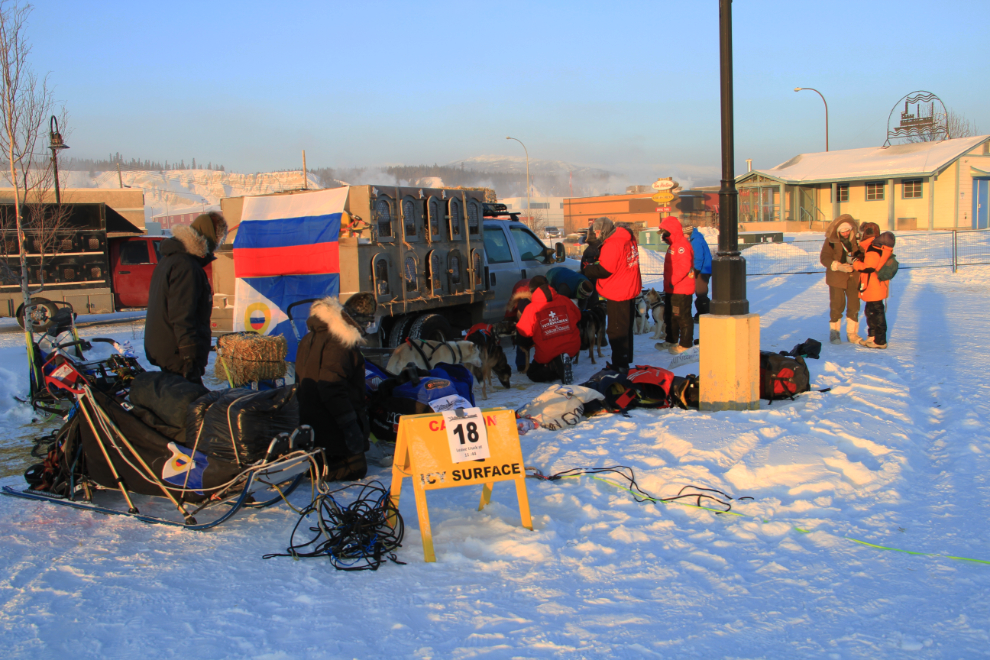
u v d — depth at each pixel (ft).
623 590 10.46
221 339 18.93
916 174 115.34
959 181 117.50
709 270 36.01
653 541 12.28
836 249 31.63
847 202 128.88
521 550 12.00
